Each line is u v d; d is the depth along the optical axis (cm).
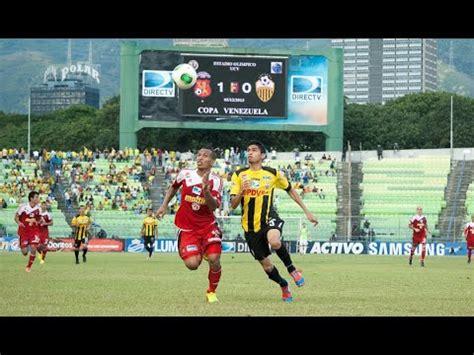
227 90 11012
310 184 11581
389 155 12912
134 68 11100
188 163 12000
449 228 10738
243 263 6353
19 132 19625
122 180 11600
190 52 11012
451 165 11931
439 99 19312
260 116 11069
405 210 11150
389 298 2922
